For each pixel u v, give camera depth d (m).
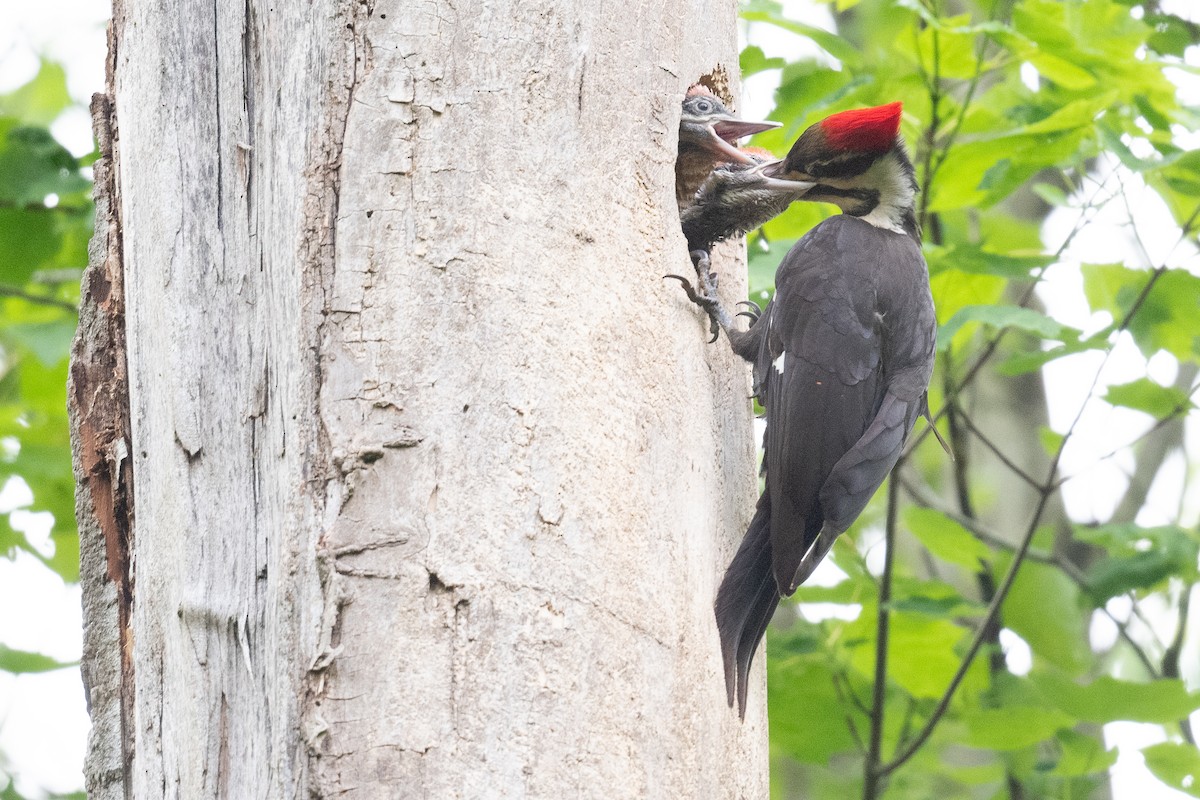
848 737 12.40
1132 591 13.22
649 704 6.12
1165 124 11.26
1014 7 10.64
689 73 7.37
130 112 6.98
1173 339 11.88
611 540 6.16
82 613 7.11
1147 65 10.64
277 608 5.82
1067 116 10.27
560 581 5.95
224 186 6.55
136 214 6.86
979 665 12.60
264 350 6.28
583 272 6.43
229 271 6.47
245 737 6.02
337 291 6.07
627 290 6.61
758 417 8.88
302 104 6.27
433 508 5.87
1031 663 14.20
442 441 5.94
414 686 5.64
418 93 6.31
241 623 6.07
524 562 5.91
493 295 6.16
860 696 13.04
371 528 5.81
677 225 7.05
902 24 12.23
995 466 16.36
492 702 5.71
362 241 6.12
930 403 15.74
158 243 6.64
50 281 14.36
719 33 7.99
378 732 5.59
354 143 6.21
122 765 6.91
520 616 5.84
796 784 16.02
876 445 7.54
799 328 7.88
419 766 5.56
